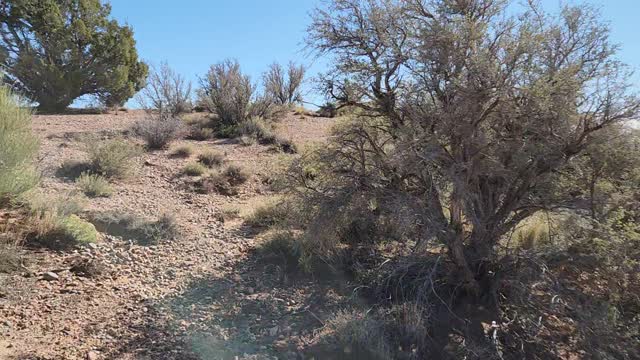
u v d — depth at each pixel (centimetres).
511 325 477
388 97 552
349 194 576
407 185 562
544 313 478
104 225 841
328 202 588
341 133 595
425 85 495
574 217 520
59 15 2559
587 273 511
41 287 577
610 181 524
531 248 555
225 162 1386
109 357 449
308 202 606
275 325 525
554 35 500
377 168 570
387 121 584
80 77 2545
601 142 490
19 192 761
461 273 530
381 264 577
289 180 634
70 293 576
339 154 594
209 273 671
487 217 532
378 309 516
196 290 617
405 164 494
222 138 1775
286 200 668
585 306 466
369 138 573
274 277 647
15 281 571
